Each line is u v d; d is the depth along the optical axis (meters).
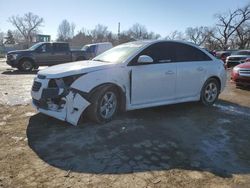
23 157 3.71
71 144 4.15
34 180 3.15
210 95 6.85
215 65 6.79
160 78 5.68
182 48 6.21
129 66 5.27
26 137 4.39
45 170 3.38
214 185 3.21
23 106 6.43
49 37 40.44
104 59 5.74
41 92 4.80
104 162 3.63
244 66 9.63
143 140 4.40
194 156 3.94
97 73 4.84
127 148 4.08
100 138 4.41
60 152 3.88
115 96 5.18
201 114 6.10
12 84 10.16
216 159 3.88
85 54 17.80
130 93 5.31
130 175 3.33
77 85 4.63
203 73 6.51
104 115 5.07
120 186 3.09
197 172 3.49
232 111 6.49
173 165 3.64
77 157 3.75
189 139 4.56
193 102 7.15
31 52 15.75
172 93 6.00
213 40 65.94
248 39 59.03
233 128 5.23
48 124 5.01
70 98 4.59
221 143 4.46
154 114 5.91
